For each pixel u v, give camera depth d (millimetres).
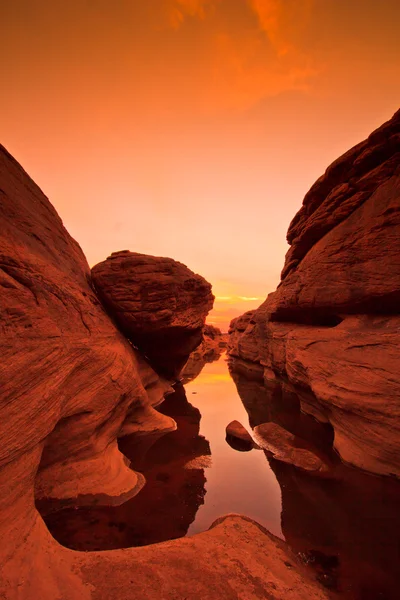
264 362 31344
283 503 8852
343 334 13336
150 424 15633
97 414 10219
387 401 10008
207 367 45938
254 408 20297
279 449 12758
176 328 20984
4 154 11055
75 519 7770
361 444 10664
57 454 8758
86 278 17016
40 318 8062
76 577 5316
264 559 6262
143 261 18922
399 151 13023
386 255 12609
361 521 7887
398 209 12336
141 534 7273
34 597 4668
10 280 7383
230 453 12750
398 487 9312
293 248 20438
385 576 5996
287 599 5152
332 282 14961
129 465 11422
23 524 5723
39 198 13219
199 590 5207
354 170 14805
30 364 6891
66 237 15477
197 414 18891
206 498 9133
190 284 22219
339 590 5613
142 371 20078
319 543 7027
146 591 5102
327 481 9930
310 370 14320
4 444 5715
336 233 15250
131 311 18484
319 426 15562
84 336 10906
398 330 11461
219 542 6734
